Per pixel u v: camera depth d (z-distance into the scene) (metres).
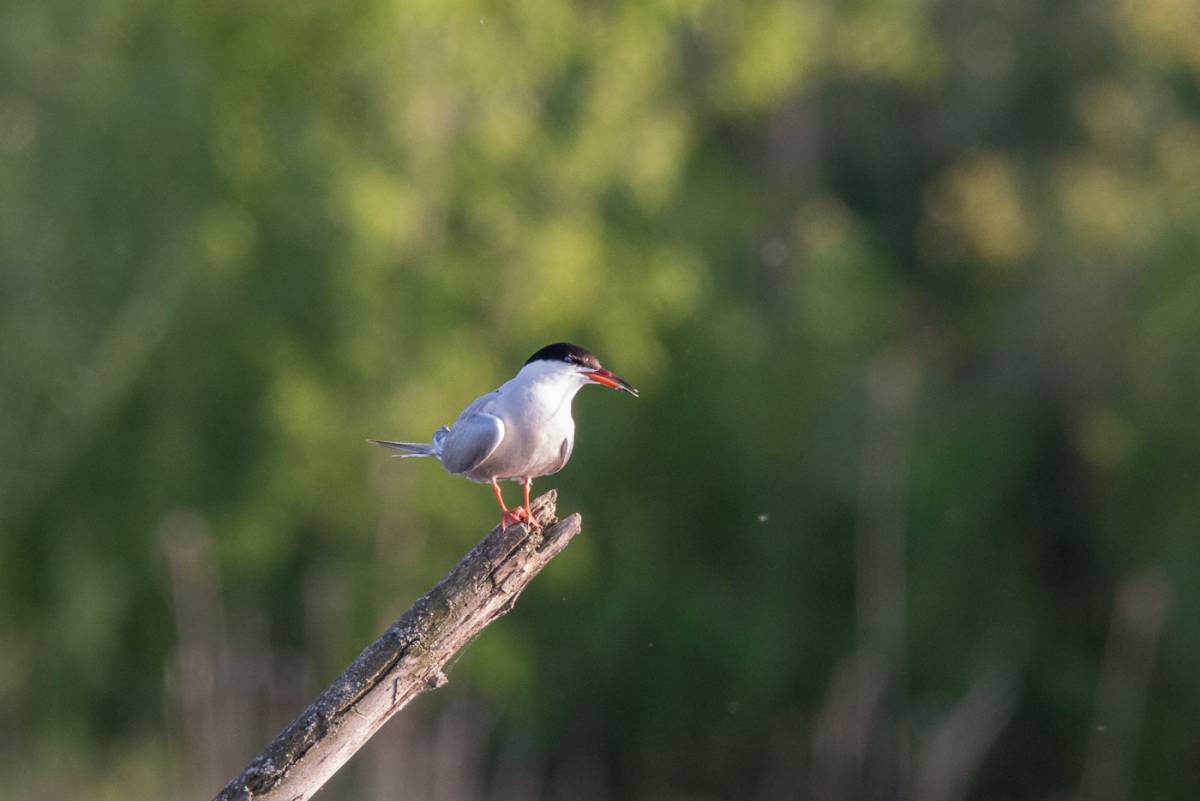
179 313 14.28
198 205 13.98
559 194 15.80
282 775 4.13
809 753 17.97
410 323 14.76
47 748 15.14
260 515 14.63
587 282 15.96
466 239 15.60
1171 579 16.56
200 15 14.96
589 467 17.86
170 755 13.75
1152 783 16.88
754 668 17.89
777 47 17.45
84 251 13.71
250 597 15.01
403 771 12.34
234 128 14.59
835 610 18.16
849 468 17.75
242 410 14.80
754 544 18.53
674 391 18.28
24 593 15.05
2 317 13.52
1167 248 17.22
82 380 13.70
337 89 15.15
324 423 14.47
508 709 16.22
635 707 18.27
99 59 13.73
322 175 14.05
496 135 15.07
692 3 16.20
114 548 14.75
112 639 14.91
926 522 17.94
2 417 13.73
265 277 14.55
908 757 16.23
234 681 13.35
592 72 15.80
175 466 14.58
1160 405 16.95
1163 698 16.83
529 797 17.02
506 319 15.80
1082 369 18.42
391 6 14.05
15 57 13.34
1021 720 18.06
